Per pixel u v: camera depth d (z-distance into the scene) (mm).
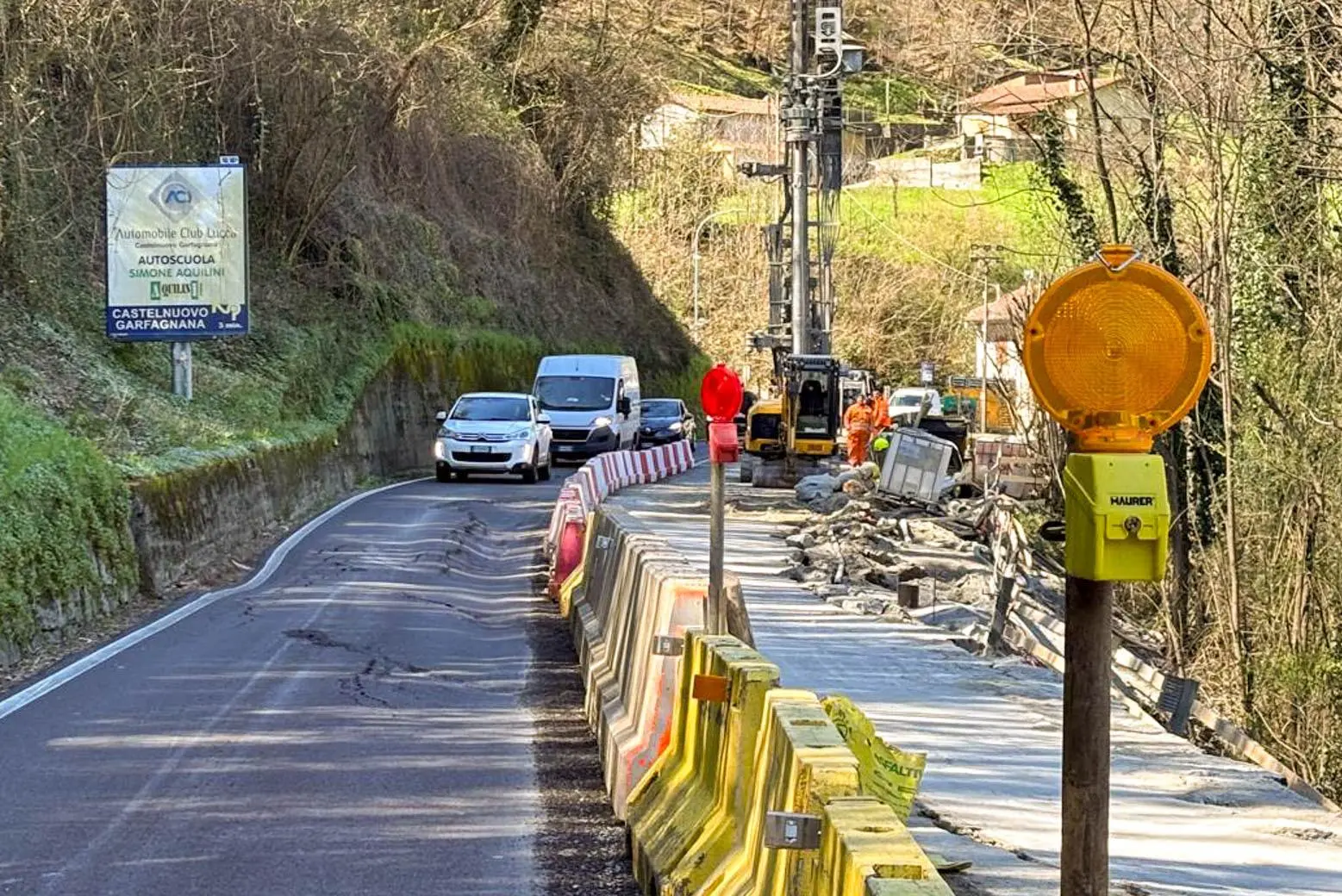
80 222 35156
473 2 56125
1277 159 22891
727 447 9344
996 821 10352
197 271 30812
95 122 33500
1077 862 5160
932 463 35438
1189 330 5145
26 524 16375
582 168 68500
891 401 67000
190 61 37250
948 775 11859
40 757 10891
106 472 19594
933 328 89812
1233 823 10922
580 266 72562
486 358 56781
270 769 10648
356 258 49438
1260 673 24062
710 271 87750
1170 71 23984
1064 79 27031
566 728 12219
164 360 34531
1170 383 5148
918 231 89562
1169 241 24781
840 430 53906
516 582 21453
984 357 38438
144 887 8062
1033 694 15812
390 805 9812
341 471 38344
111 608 18281
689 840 7234
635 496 38688
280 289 44875
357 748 11336
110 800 9812
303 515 30344
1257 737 23578
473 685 13992
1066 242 27312
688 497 38969
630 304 76000
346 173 46312
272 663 14719
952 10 27453
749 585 23547
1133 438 5148
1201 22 23875
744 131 92188
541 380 49500
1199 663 25359
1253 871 9438
